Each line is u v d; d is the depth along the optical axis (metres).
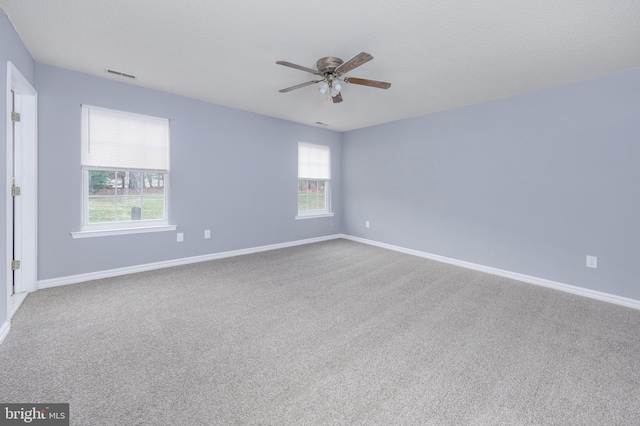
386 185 5.20
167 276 3.50
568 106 3.15
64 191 3.09
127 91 3.42
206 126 4.12
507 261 3.68
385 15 2.01
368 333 2.22
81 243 3.23
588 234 3.05
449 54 2.56
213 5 1.94
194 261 4.13
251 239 4.76
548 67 2.78
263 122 4.79
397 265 4.15
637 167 2.74
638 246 2.75
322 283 3.36
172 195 3.86
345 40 2.36
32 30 2.28
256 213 4.79
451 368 1.80
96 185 3.35
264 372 1.74
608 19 2.00
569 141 3.15
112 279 3.36
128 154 3.50
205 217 4.20
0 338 1.97
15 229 2.82
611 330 2.30
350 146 5.89
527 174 3.48
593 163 3.00
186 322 2.36
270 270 3.84
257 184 4.77
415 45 2.41
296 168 5.32
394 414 1.42
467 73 2.96
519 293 3.12
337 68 2.47
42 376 1.65
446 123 4.28
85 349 1.94
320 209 5.88
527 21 2.05
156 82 3.38
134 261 3.61
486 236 3.88
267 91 3.63
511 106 3.59
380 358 1.90
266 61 2.78
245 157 4.59
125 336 2.12
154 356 1.88
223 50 2.57
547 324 2.39
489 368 1.80
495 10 1.93
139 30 2.26
